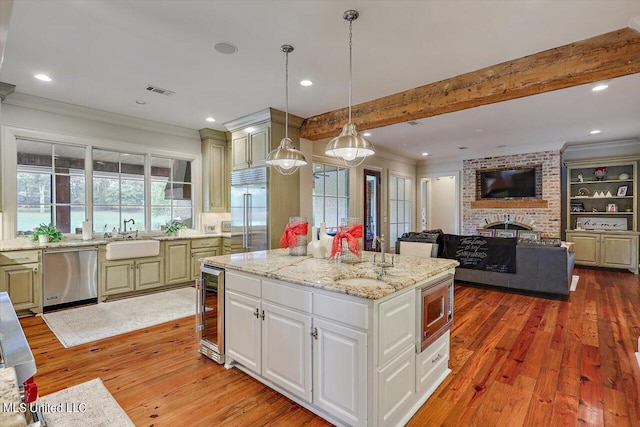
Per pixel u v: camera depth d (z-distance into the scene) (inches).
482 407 83.7
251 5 86.2
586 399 86.4
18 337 47.7
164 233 210.8
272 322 88.8
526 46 107.4
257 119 183.5
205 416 80.0
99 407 83.1
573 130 220.4
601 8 86.8
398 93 149.8
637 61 96.3
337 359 73.7
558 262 174.4
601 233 255.6
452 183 403.2
